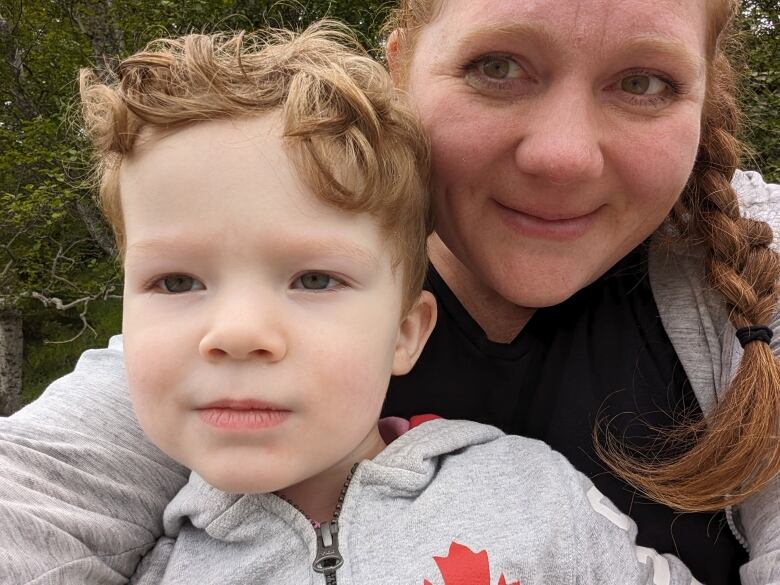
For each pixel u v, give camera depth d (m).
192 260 0.23
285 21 1.14
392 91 0.28
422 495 0.27
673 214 0.32
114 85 0.28
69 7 1.86
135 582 0.27
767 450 0.27
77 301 1.77
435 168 0.28
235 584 0.25
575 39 0.23
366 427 0.25
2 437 0.26
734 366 0.30
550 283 0.28
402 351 0.29
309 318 0.23
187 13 1.31
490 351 0.32
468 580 0.24
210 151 0.23
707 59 0.29
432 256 0.35
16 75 2.00
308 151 0.23
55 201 1.48
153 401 0.23
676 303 0.31
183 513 0.27
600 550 0.26
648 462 0.30
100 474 0.27
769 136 0.90
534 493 0.27
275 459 0.23
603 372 0.31
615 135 0.25
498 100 0.25
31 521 0.24
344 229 0.24
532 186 0.26
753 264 0.30
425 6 0.28
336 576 0.24
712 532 0.30
